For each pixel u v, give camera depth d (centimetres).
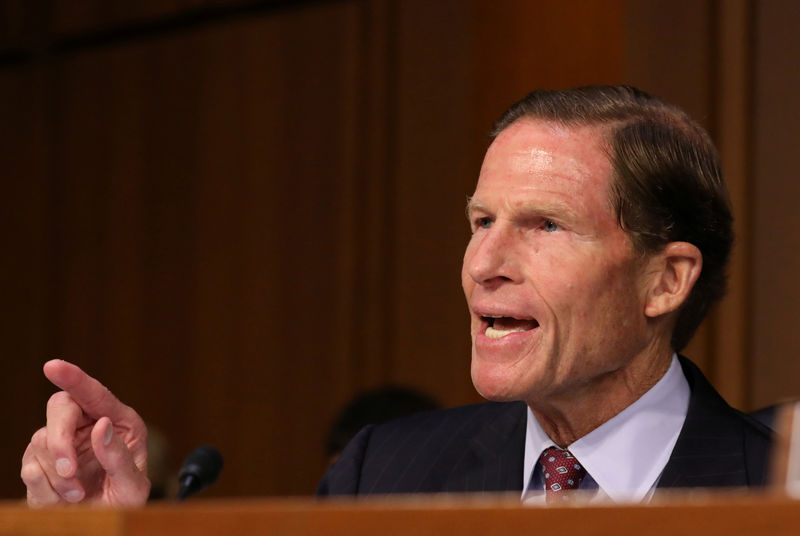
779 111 750
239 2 1138
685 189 342
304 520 174
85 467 347
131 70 1212
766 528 168
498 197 331
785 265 740
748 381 749
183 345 1144
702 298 360
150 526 169
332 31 1069
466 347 950
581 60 804
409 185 996
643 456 342
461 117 959
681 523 170
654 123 343
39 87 1283
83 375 338
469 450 377
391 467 384
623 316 333
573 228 325
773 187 749
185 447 1133
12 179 1294
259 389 1088
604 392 343
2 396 1276
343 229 1043
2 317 1285
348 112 1048
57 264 1248
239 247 1112
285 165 1088
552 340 323
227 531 171
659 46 784
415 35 1002
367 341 1019
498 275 326
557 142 332
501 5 868
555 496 342
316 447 1046
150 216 1180
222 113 1137
